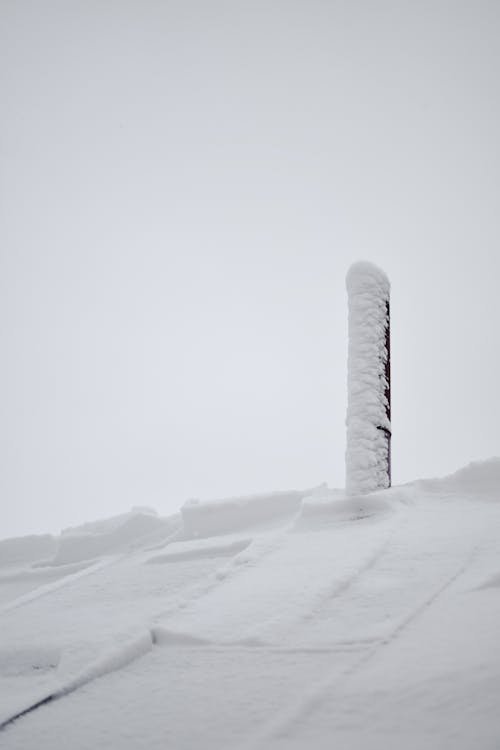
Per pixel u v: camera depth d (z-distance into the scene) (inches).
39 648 182.5
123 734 122.1
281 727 112.0
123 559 374.3
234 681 141.1
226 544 314.0
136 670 158.6
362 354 345.1
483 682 115.5
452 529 257.3
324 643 155.9
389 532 260.2
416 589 190.9
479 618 156.3
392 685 122.6
